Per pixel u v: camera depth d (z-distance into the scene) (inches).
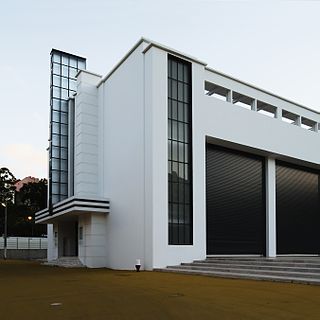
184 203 847.7
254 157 1104.8
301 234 1222.9
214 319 283.3
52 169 1184.2
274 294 398.6
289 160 1186.6
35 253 1846.7
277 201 1162.6
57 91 1230.3
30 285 525.3
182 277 613.6
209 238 948.6
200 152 890.1
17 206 2689.5
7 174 2650.1
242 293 409.4
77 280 591.8
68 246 1250.6
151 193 799.7
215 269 675.4
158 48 850.8
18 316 305.4
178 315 299.0
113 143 981.8
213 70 969.5
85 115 1068.5
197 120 895.7
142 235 817.5
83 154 1049.5
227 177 1021.2
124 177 913.5
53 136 1203.9
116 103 981.8
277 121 1115.9
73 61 1275.8
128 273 721.6
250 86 1060.5
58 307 342.6
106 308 333.7
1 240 2094.0
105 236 967.6
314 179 1321.4
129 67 927.0
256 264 673.0
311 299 365.1
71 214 1016.9
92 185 1049.5
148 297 393.1
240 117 1008.2
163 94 843.4
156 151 813.2
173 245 807.7
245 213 1048.8
